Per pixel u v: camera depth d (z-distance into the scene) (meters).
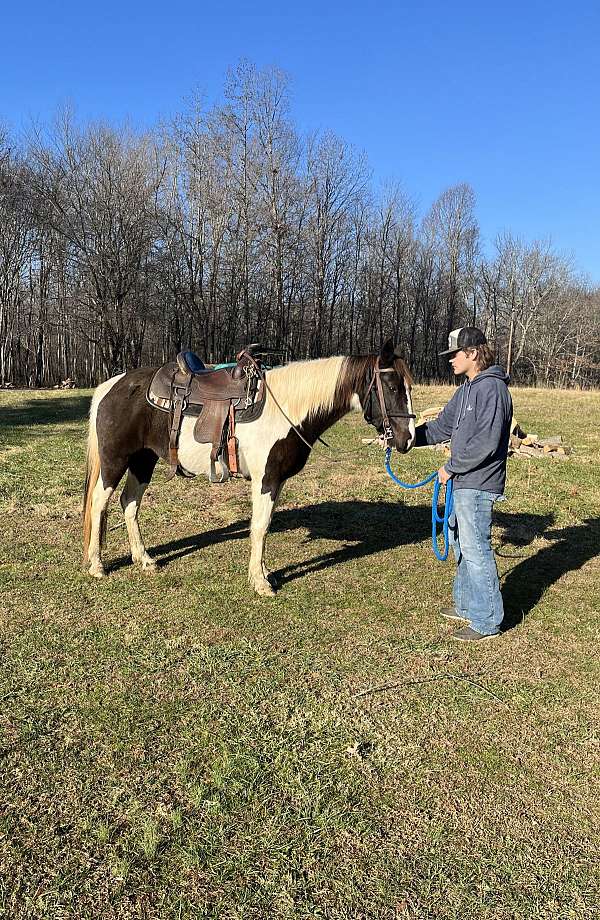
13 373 36.06
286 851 2.25
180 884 2.11
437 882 2.14
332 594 4.60
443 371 48.31
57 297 34.44
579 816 2.46
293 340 37.78
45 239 33.28
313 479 8.38
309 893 2.08
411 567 5.22
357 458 9.81
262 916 2.00
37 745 2.79
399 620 4.20
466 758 2.79
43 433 11.84
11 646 3.67
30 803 2.45
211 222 30.53
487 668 3.62
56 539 5.61
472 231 47.19
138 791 2.53
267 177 29.75
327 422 4.44
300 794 2.52
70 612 4.16
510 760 2.79
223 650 3.69
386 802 2.51
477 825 2.41
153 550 5.43
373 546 5.77
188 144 29.52
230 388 4.43
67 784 2.55
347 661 3.62
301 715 3.07
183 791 2.53
